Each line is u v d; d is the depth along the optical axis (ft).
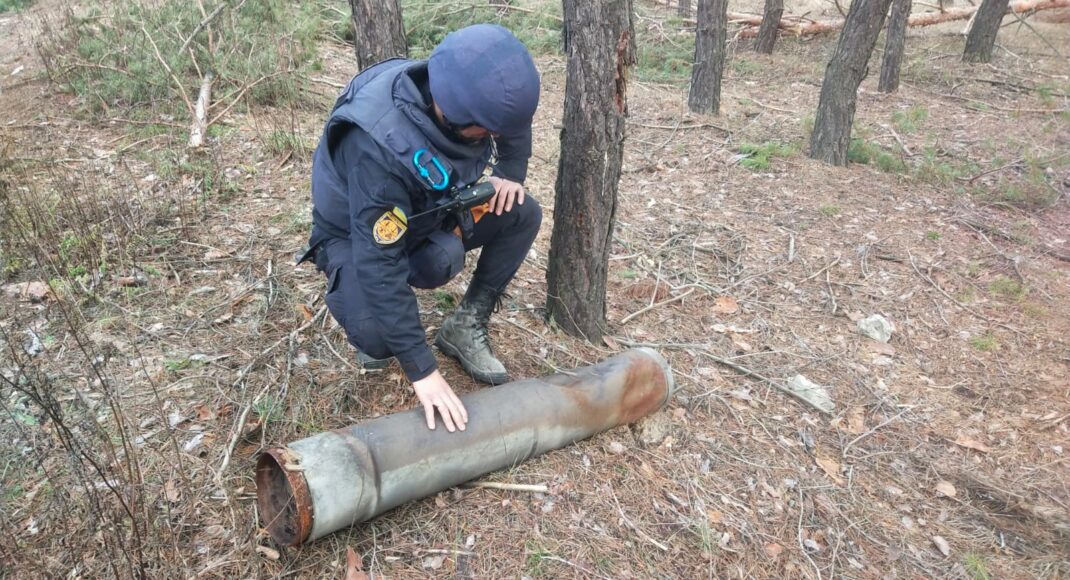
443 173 6.35
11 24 25.30
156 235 11.69
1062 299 13.06
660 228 14.38
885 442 9.29
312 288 10.50
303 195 13.75
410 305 6.68
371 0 12.64
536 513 7.31
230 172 14.60
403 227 6.39
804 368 10.53
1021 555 7.78
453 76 5.91
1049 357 11.33
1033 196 17.65
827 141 19.07
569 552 6.96
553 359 9.50
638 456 8.26
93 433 7.29
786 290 12.55
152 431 7.74
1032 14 37.01
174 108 17.60
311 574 6.43
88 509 6.34
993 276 13.67
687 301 11.85
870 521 8.00
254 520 6.73
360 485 6.32
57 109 17.54
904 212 16.30
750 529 7.61
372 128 6.15
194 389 8.42
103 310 9.80
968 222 15.94
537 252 12.57
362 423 6.81
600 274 9.70
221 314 9.86
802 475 8.48
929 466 8.96
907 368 10.87
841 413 9.71
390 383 8.67
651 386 8.37
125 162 14.56
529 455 7.63
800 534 7.68
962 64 31.37
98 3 22.43
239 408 8.16
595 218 9.24
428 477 6.82
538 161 17.42
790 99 25.58
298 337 9.39
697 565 7.07
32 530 6.61
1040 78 29.71
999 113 25.04
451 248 7.41
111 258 10.89
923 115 23.03
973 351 11.39
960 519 8.22
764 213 15.58
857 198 16.83
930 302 12.60
